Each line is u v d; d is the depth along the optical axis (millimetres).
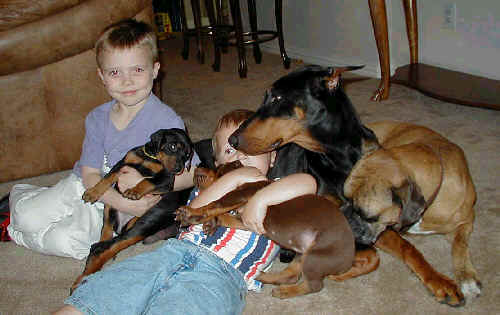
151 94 2473
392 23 4660
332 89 2008
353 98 4234
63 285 2213
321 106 2002
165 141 2125
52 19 2801
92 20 2855
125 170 2219
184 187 2373
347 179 1906
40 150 3139
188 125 3916
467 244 2174
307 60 5574
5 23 2752
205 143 2635
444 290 1949
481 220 2471
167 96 4680
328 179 2139
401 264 2207
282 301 2043
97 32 2898
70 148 3193
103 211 2438
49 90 3014
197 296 1762
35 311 2051
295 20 5629
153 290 1805
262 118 2025
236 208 1906
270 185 1865
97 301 1700
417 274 2049
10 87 2936
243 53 5039
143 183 2170
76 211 2438
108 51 2256
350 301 2014
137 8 2992
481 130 3451
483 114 3701
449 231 2252
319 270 1831
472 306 1939
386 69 4035
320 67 2035
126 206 2287
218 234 1987
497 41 3924
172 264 1876
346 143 2057
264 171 2268
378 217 1806
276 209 1857
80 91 3070
